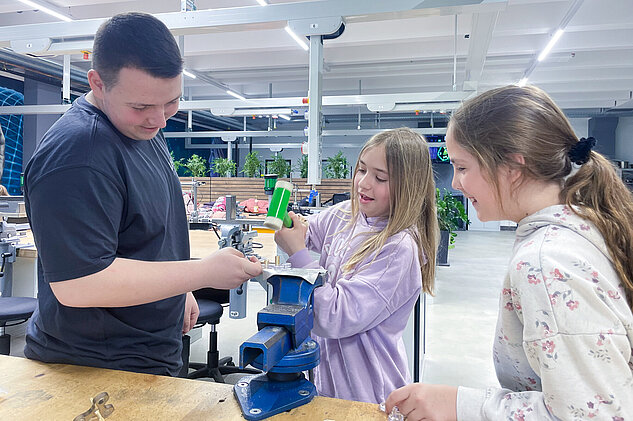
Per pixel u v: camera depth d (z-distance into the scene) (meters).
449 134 0.74
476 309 4.16
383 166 1.08
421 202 1.10
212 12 2.36
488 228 12.34
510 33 5.60
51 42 2.69
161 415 0.70
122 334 0.97
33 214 0.81
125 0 5.07
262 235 3.29
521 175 0.68
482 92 0.74
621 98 9.96
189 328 1.27
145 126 0.92
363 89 9.91
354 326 0.94
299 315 0.72
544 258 0.59
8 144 7.89
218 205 4.34
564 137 0.68
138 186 0.95
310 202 5.12
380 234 1.06
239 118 12.27
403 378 1.03
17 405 0.73
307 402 0.73
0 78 7.71
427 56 7.01
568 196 0.65
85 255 0.79
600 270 0.59
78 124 0.88
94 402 0.65
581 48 6.41
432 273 1.17
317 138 2.38
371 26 5.93
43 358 0.94
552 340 0.56
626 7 5.28
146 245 1.00
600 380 0.54
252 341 0.63
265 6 2.29
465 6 2.09
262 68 8.24
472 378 2.73
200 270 0.85
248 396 0.73
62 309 0.92
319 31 2.25
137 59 0.80
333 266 1.14
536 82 8.55
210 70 8.15
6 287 2.65
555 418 0.57
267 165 7.72
